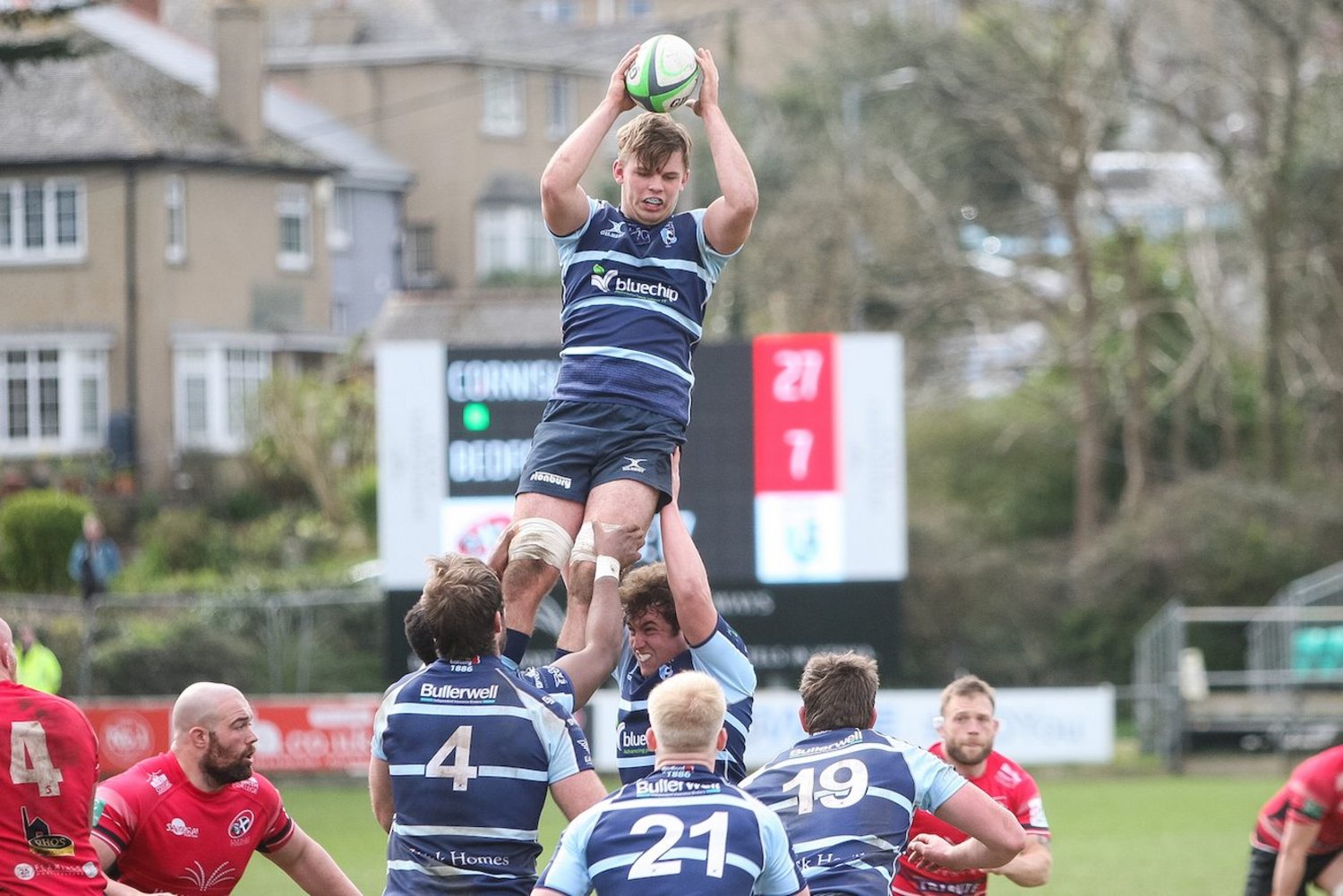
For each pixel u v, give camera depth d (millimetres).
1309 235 126562
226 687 26297
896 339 82188
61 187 160500
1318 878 34500
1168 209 145750
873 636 82438
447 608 21984
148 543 131125
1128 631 116438
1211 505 121125
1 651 23656
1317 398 133625
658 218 23328
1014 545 130000
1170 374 140250
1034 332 158250
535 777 21906
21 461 154375
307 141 186500
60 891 23172
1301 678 96125
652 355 23234
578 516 23328
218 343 163125
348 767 86938
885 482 82250
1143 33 133625
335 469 142375
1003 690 91938
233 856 26359
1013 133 131625
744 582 82562
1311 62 128625
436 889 21656
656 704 21172
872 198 147500
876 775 23328
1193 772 94625
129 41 182375
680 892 20219
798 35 190875
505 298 172875
